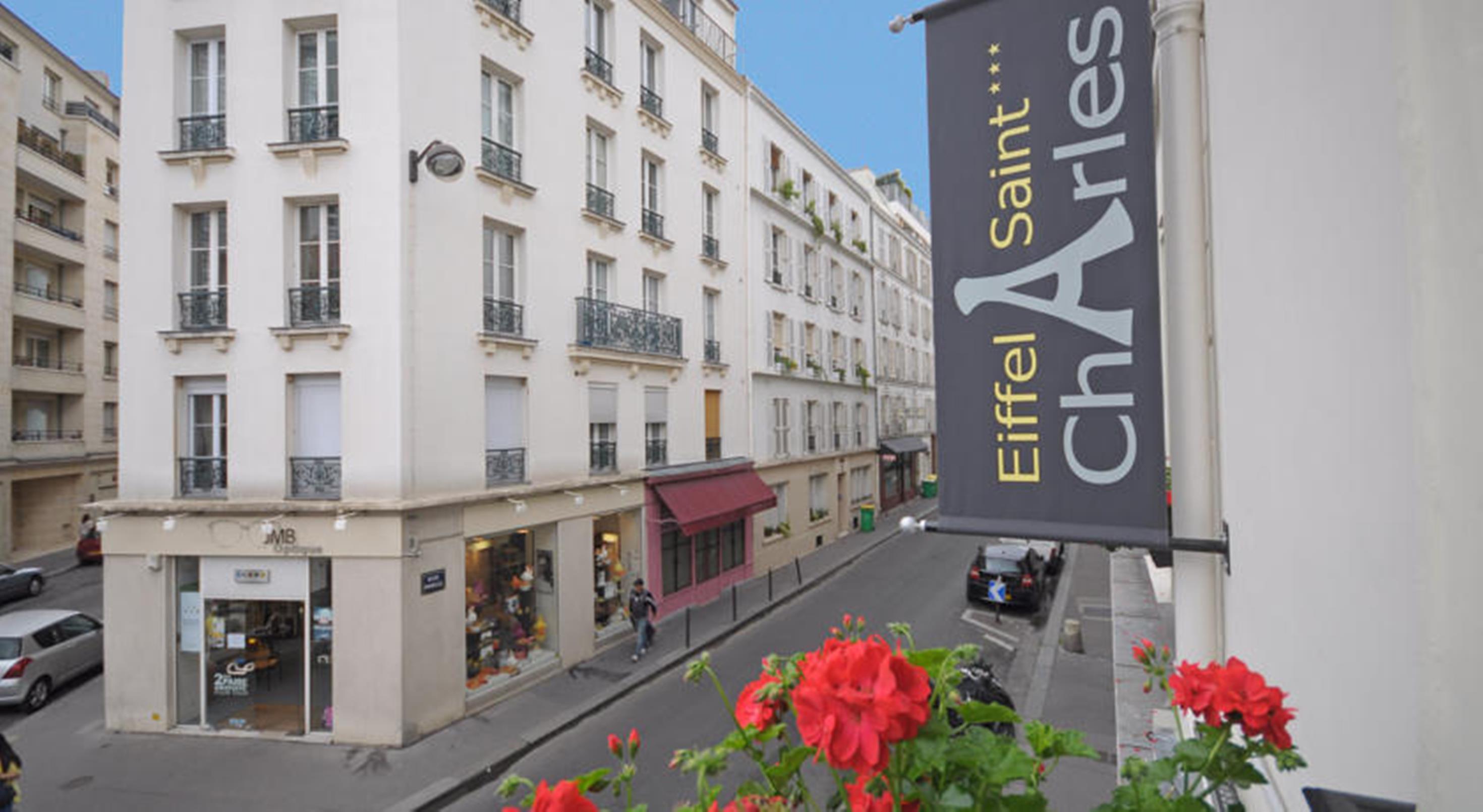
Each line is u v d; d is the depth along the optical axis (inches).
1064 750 57.1
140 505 387.5
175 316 401.4
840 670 50.8
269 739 374.6
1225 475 130.5
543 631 484.1
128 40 407.8
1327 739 76.9
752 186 793.6
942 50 150.5
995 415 140.3
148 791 323.6
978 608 615.5
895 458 1282.0
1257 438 103.3
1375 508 64.9
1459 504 41.3
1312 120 77.6
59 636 465.4
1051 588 688.4
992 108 143.6
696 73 689.6
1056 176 135.8
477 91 436.5
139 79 405.7
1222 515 143.8
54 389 934.4
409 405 383.6
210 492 397.7
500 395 455.5
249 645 392.2
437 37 411.5
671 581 623.8
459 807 315.6
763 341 805.9
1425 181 43.5
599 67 552.1
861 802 52.0
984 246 142.9
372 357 380.8
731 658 511.8
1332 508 75.0
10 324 862.5
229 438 391.5
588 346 513.3
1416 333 44.9
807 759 59.7
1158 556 283.7
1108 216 130.3
